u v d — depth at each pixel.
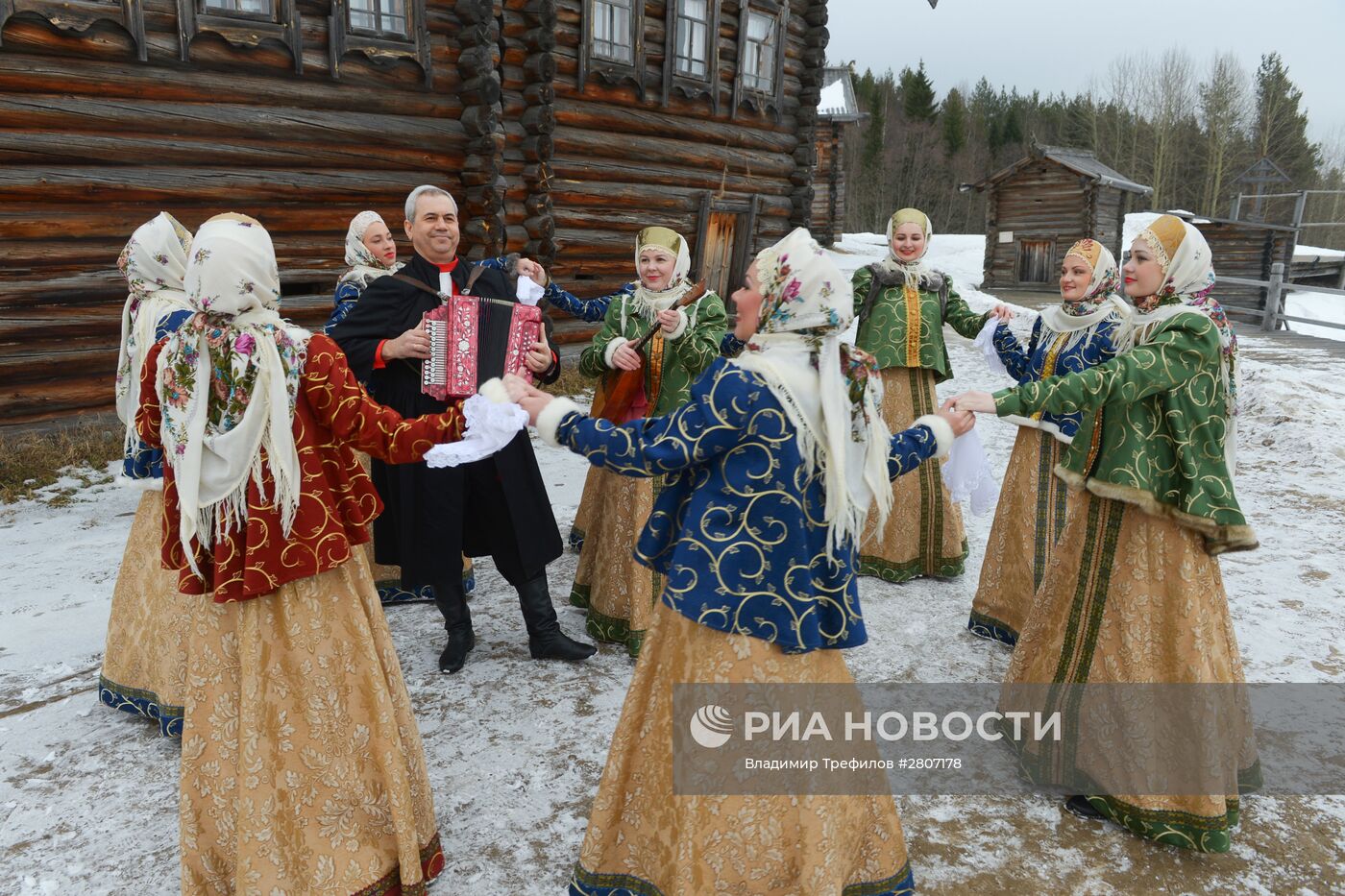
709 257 11.36
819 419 1.89
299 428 2.03
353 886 2.08
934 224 60.97
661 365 3.65
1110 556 2.52
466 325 3.08
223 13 6.43
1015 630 3.70
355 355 3.16
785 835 1.89
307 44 6.93
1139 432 2.42
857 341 4.39
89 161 6.08
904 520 4.43
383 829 2.14
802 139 11.83
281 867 2.02
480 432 2.01
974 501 2.77
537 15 8.51
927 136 64.56
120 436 6.51
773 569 1.87
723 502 1.89
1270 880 2.36
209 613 2.05
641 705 2.03
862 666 3.59
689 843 1.89
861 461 1.96
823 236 27.61
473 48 7.78
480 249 8.13
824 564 1.92
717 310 3.65
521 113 8.74
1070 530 2.67
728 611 1.86
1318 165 53.97
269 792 2.02
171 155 6.39
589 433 1.90
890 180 60.47
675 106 10.12
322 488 2.07
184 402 1.97
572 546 4.94
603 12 9.35
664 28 9.77
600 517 3.84
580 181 9.46
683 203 10.43
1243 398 8.10
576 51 9.13
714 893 1.89
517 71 8.66
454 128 7.91
